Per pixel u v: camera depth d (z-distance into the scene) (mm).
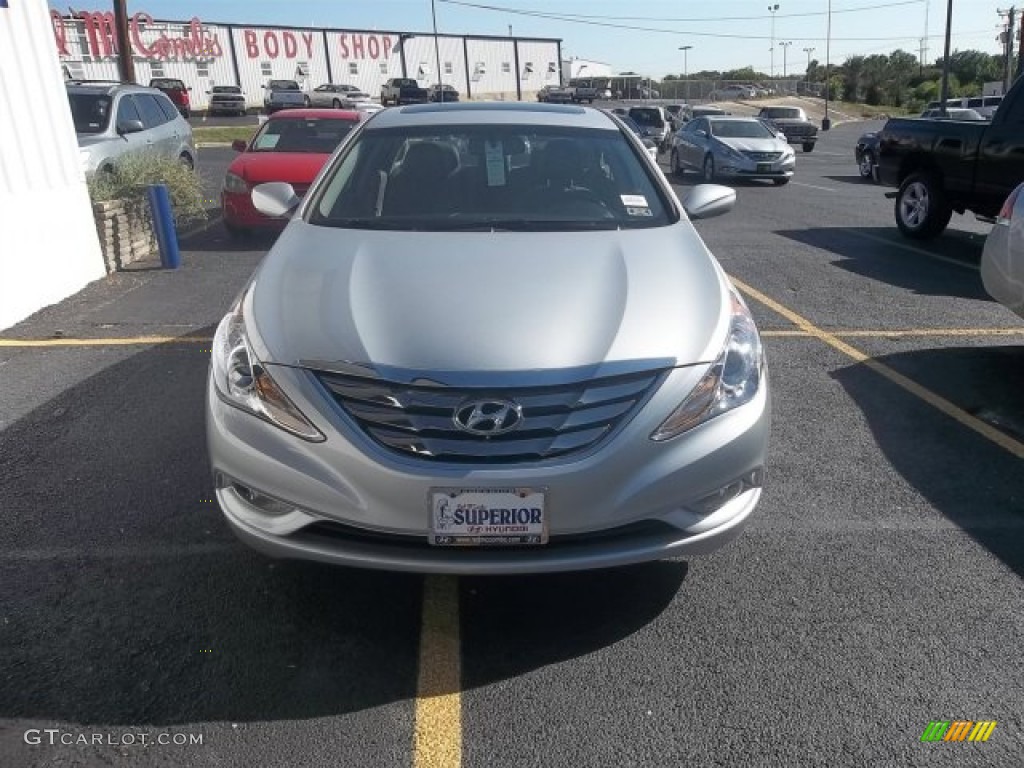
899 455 4375
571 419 2668
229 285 7762
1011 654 2887
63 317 6703
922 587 3252
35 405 4918
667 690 2717
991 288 5344
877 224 11859
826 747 2492
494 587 3240
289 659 2840
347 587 3223
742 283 8039
